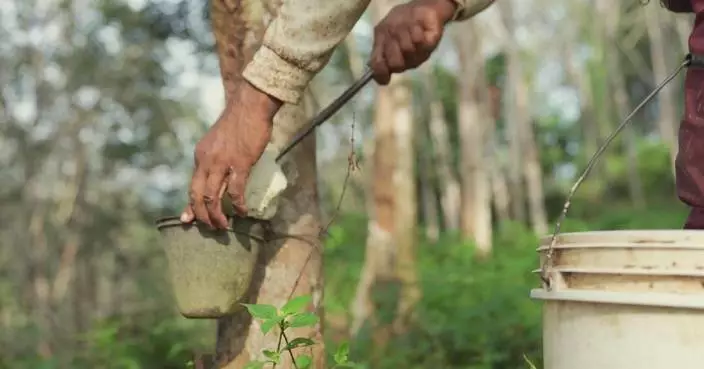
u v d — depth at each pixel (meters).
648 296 1.70
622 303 1.74
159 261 14.57
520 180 29.11
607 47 26.42
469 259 12.02
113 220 14.93
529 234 17.50
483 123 23.94
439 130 25.81
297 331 2.62
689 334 1.68
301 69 2.16
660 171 29.53
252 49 2.62
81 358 6.49
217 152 2.16
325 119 2.39
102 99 14.28
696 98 2.08
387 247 8.56
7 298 12.21
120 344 6.35
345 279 10.81
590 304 1.81
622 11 26.69
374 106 9.07
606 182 29.38
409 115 8.93
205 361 2.71
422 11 2.25
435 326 6.20
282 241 2.63
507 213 30.02
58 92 14.49
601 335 1.79
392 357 5.68
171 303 11.09
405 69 2.35
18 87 14.54
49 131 14.71
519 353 5.38
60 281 14.35
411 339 6.14
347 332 7.44
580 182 1.98
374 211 8.76
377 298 7.58
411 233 8.66
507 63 26.02
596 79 27.03
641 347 1.73
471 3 2.30
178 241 2.25
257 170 2.26
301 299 2.17
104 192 15.13
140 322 7.78
